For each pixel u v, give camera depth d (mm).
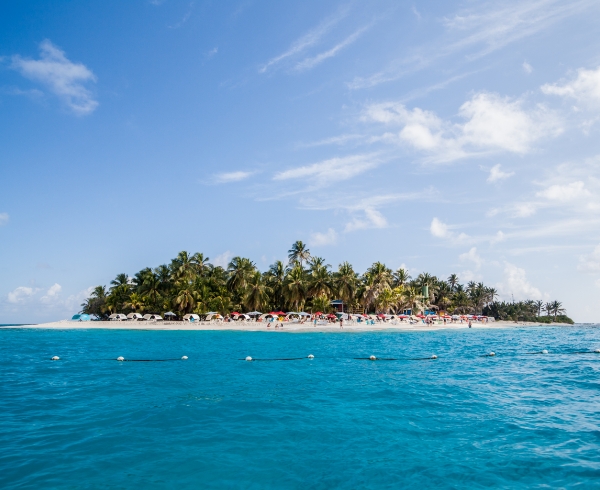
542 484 8766
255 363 28938
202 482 8922
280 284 87375
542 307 166125
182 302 81562
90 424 13320
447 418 14000
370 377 22703
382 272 92812
